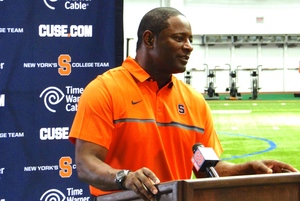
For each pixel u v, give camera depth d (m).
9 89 3.93
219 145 2.80
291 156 11.19
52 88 3.98
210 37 25.92
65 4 3.96
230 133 14.35
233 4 25.77
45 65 3.96
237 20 25.88
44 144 3.99
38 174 3.99
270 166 2.40
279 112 18.88
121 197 2.02
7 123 3.94
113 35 4.00
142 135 2.47
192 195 1.70
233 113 18.66
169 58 2.51
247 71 26.59
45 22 3.95
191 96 2.71
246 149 11.99
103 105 2.44
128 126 2.46
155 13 2.54
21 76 3.95
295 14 26.00
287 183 1.84
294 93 25.83
